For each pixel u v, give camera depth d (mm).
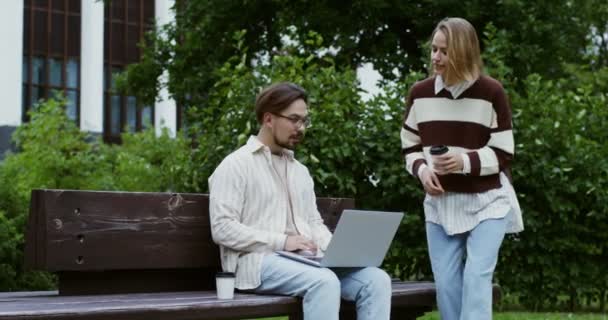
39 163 15578
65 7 36656
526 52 19453
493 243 5078
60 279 4406
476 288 5012
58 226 4242
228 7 21297
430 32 20516
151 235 4652
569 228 10273
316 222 5168
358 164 9625
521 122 10141
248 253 4719
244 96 9734
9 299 4180
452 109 5145
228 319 4320
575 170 10109
